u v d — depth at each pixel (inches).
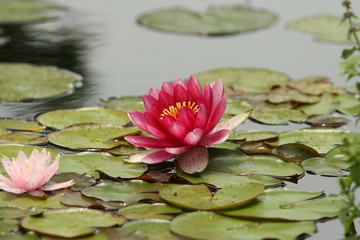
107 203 166.2
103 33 422.3
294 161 199.2
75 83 304.2
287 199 168.1
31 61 345.4
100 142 211.8
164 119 187.9
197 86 200.1
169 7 512.4
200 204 162.2
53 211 158.4
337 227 157.9
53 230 147.9
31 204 165.3
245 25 446.9
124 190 173.8
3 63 332.5
